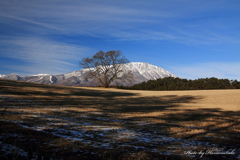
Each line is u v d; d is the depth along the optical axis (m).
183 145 7.41
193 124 12.57
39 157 4.34
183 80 79.06
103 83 64.69
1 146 5.59
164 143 7.58
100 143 7.02
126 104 24.58
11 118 9.94
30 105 16.22
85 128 9.42
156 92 49.78
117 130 9.54
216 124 12.70
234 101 31.16
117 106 21.67
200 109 22.30
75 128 9.23
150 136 8.67
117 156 5.70
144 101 30.25
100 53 60.28
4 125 8.23
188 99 34.78
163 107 23.34
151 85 78.81
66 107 17.28
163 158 5.79
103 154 5.77
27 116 11.03
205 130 10.55
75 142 6.85
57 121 10.57
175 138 8.52
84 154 5.71
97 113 15.32
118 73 61.44
